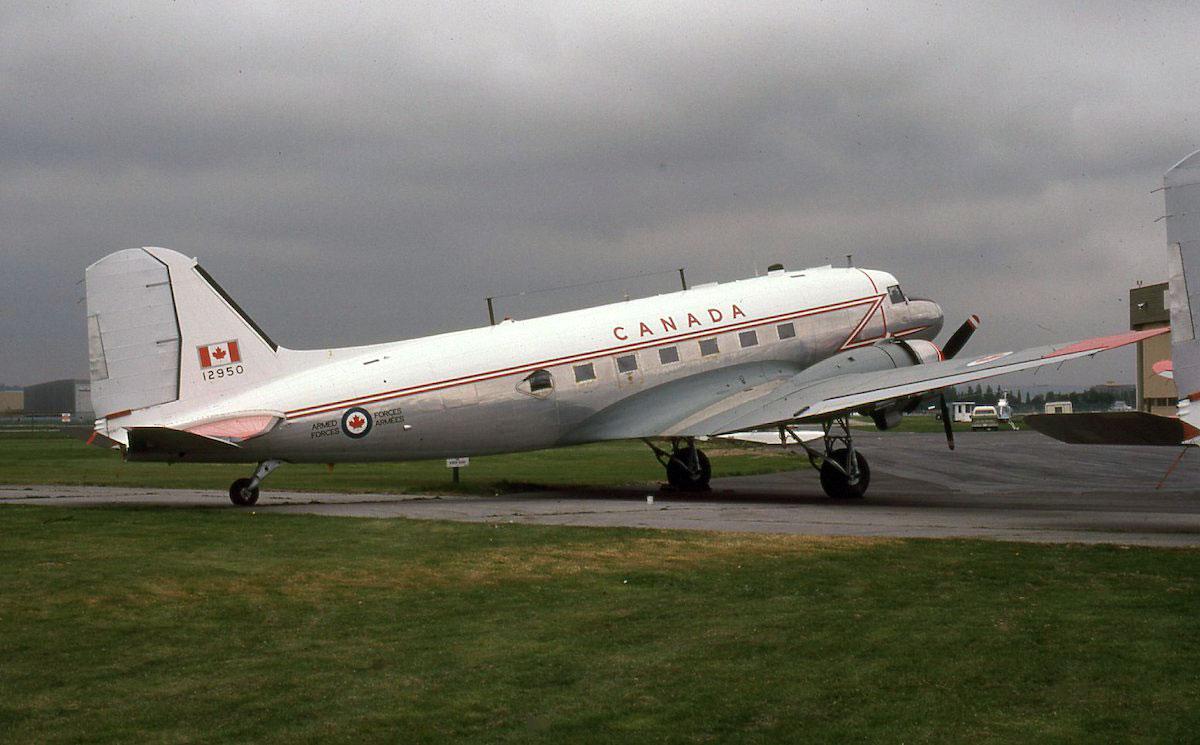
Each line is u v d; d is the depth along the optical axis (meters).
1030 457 39.00
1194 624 8.78
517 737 6.52
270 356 19.33
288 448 18.95
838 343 24.31
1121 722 6.51
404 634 9.05
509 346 20.91
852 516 17.48
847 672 7.70
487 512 18.11
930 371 20.47
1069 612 9.30
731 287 23.92
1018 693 7.12
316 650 8.55
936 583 10.77
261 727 6.74
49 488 25.16
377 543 13.77
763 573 11.52
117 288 18.45
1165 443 13.98
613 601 10.26
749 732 6.54
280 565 12.16
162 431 16.92
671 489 23.62
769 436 43.44
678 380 22.47
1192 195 12.72
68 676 7.84
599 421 21.84
